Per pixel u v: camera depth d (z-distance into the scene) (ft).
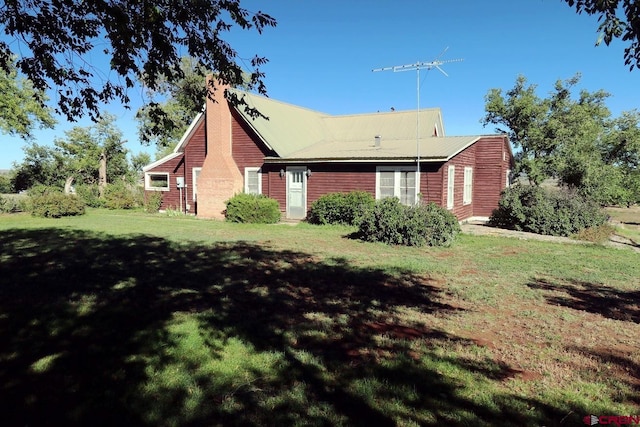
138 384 11.66
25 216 67.26
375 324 16.99
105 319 16.96
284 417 10.15
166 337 15.05
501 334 16.19
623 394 11.62
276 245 37.70
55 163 99.60
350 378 12.17
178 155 75.05
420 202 46.03
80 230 47.91
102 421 10.00
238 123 67.10
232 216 59.36
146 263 28.53
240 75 18.48
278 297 20.53
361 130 78.69
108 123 103.55
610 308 19.88
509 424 10.03
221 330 15.79
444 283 24.11
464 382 12.09
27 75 18.12
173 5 15.26
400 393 11.35
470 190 65.57
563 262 31.17
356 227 52.26
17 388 11.47
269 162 62.95
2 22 15.97
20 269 26.25
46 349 14.02
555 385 12.09
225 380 11.95
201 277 24.52
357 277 25.04
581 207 47.96
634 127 82.12
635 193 81.56
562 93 84.23
